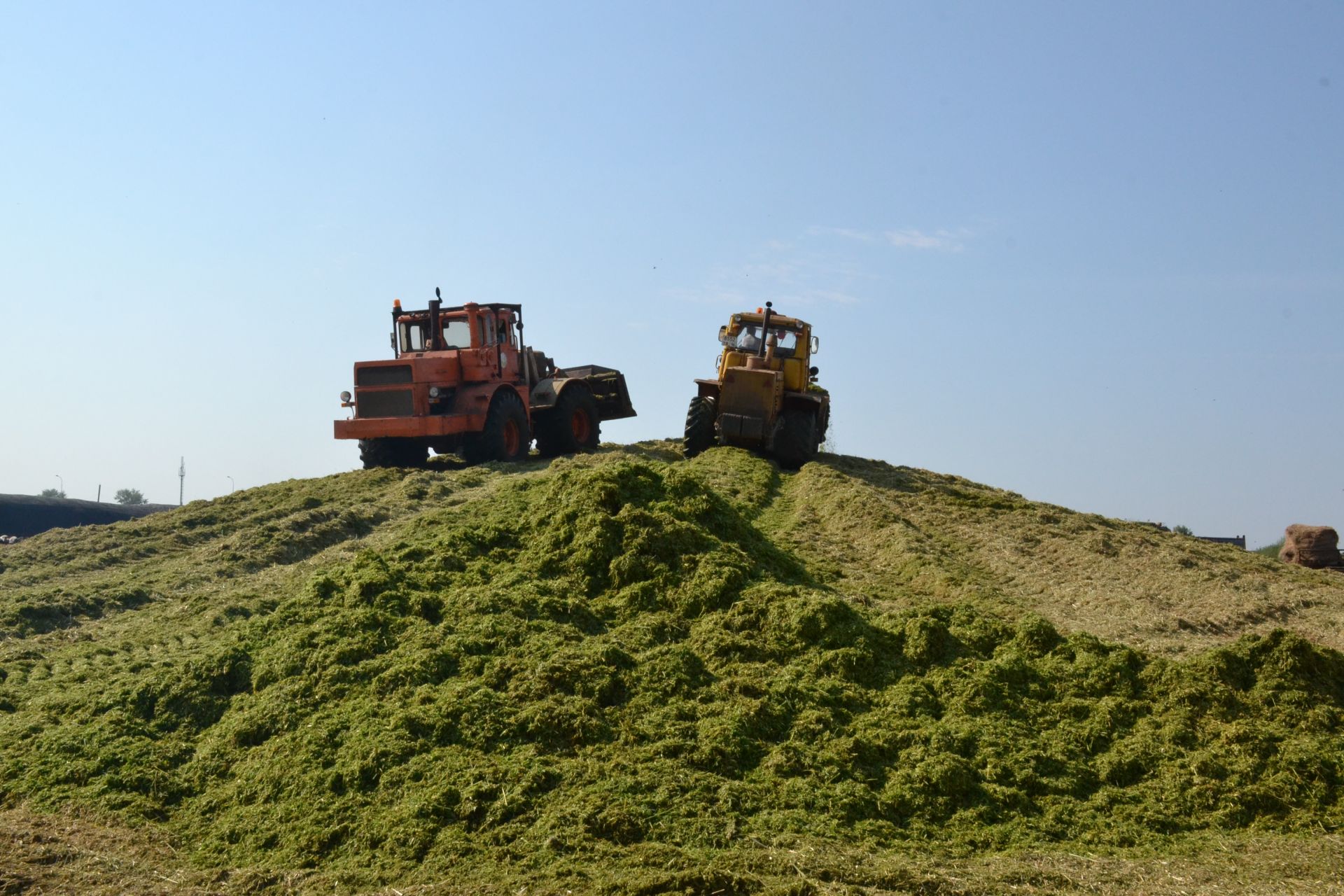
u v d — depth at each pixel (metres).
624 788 7.54
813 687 9.07
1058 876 6.77
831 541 15.45
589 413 23.55
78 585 13.36
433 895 6.40
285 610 10.26
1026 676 9.42
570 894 6.34
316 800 7.61
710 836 7.13
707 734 8.28
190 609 11.90
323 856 7.11
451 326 20.83
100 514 28.72
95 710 9.02
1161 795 8.13
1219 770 8.35
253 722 8.61
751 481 18.84
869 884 6.54
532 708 8.45
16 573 14.18
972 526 17.64
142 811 7.71
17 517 26.75
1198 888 6.66
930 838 7.50
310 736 8.26
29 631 11.55
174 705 9.06
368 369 19.72
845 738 8.39
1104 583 14.83
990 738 8.53
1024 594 13.98
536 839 7.03
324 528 15.34
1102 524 18.80
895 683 9.34
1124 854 7.33
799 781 7.87
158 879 6.76
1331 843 7.54
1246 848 7.43
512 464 20.50
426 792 7.51
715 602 10.40
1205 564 16.17
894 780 8.02
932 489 20.03
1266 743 8.68
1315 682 9.48
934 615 10.20
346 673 9.09
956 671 9.45
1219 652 9.70
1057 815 7.81
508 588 10.60
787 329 22.12
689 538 11.31
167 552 15.43
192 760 8.41
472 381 20.48
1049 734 8.79
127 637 11.15
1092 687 9.40
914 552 14.62
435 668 9.05
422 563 11.26
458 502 16.98
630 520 11.42
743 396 21.06
